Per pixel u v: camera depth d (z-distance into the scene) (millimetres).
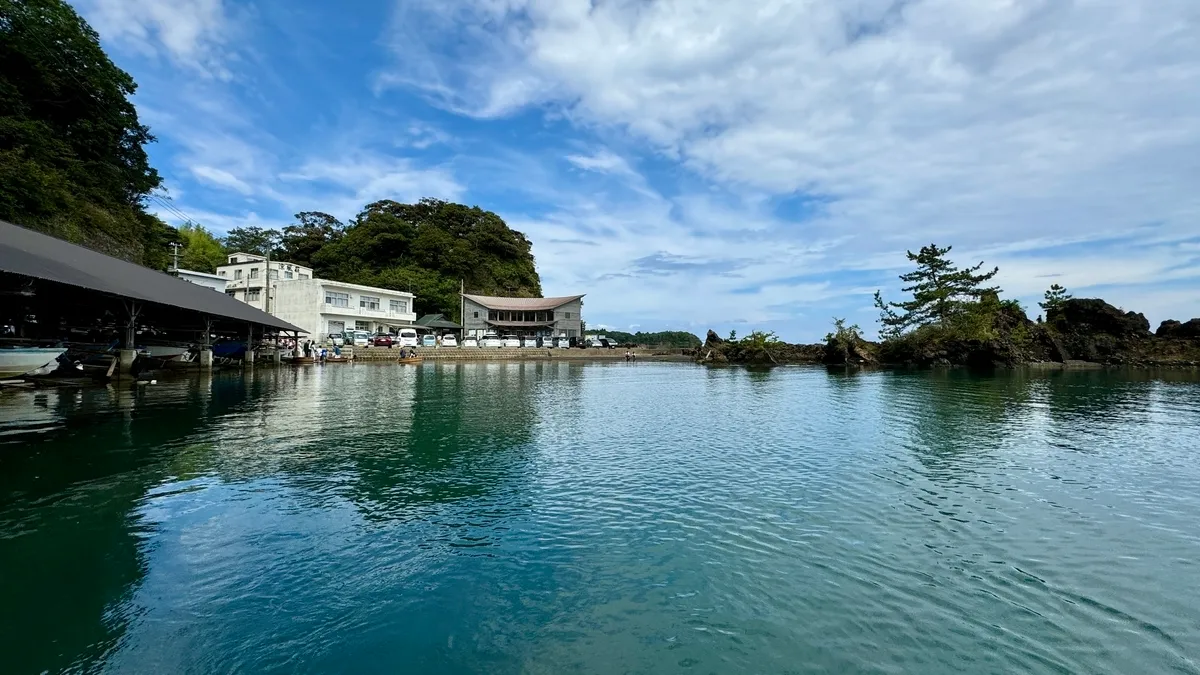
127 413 15117
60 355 19391
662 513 7906
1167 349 43250
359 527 7250
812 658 4449
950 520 7641
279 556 6305
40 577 5680
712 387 27797
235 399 18859
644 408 19297
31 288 16344
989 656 4492
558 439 13305
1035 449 12172
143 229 40531
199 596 5371
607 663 4363
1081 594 5547
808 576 5930
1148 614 5172
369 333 53312
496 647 4578
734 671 4262
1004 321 45219
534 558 6355
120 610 5074
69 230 28203
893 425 15438
